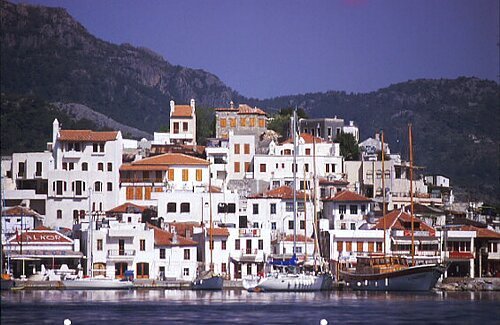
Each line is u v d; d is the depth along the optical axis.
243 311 174.75
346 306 184.38
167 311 174.75
